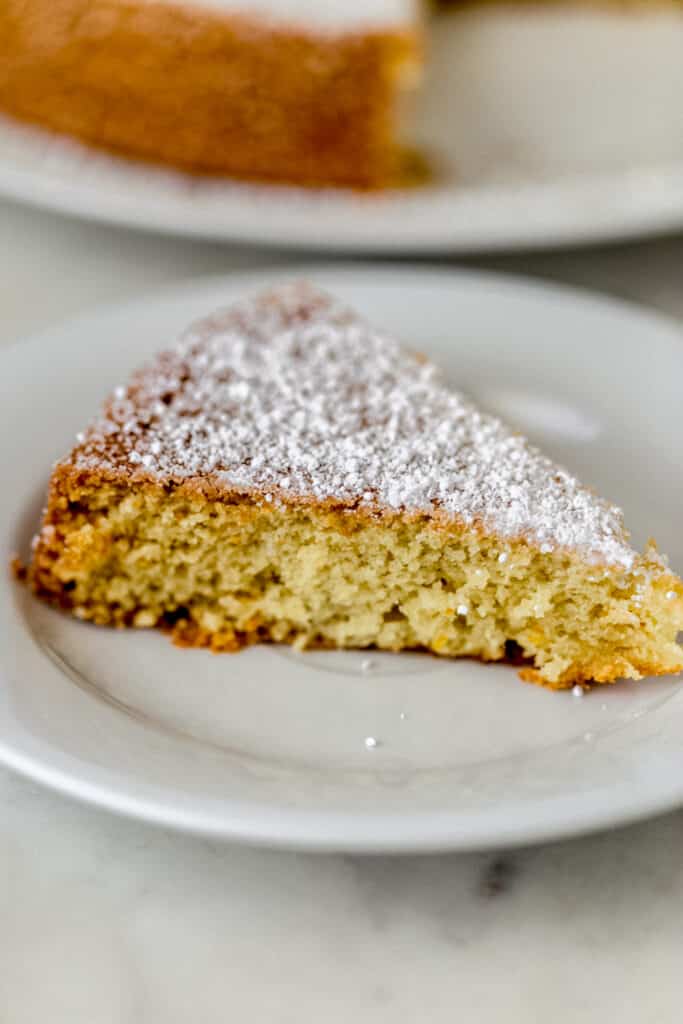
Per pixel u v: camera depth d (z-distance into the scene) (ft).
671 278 1.77
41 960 1.16
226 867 1.20
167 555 1.35
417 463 1.35
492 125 2.03
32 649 1.30
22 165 1.82
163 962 1.16
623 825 1.22
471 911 1.18
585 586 1.30
